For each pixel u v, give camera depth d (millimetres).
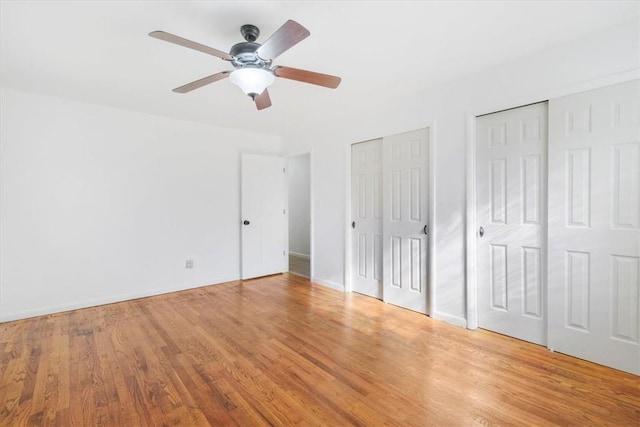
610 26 1995
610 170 2055
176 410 1712
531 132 2434
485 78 2621
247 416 1662
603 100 2066
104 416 1667
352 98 3324
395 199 3396
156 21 1891
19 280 3090
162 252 3971
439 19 1894
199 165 4277
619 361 2047
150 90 3047
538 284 2424
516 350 2355
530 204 2453
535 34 2076
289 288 4176
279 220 5039
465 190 2770
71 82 2852
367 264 3789
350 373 2066
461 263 2814
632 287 1994
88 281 3457
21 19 1858
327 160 4234
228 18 1864
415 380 1980
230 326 2861
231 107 3592
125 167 3691
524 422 1600
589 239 2148
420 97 3105
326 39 2123
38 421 1630
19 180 3084
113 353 2354
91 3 1711
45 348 2441
